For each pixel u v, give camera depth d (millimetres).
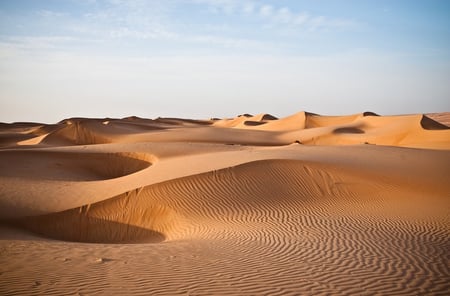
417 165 20125
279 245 8305
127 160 23453
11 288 5348
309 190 14898
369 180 16125
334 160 19484
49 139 43125
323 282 5988
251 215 12102
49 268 6266
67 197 14594
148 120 100812
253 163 16375
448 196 14719
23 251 7371
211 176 14930
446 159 22328
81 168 22266
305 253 7613
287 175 15852
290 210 12656
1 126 93062
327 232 9547
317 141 50562
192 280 5887
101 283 5629
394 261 7082
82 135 45625
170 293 5344
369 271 6531
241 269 6508
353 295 5523
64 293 5223
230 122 101312
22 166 20781
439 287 5895
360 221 10781
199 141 44875
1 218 12555
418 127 45750
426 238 8781
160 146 26750
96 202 13398
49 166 21453
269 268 6602
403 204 13320
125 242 12172
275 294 5465
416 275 6371
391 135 46688
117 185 15406
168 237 11164
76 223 12945
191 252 7609
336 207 13062
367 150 24859
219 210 12641
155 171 17156
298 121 72562
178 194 13641
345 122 69750
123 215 13070
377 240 8617
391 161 21000
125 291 5352
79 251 7512
